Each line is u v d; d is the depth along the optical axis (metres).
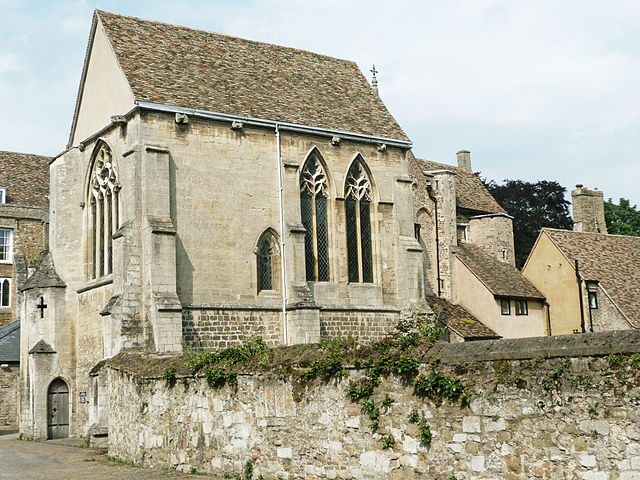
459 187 56.34
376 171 37.97
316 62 41.53
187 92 33.25
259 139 34.31
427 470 13.80
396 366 14.41
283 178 34.53
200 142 32.62
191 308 31.28
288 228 34.09
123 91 32.50
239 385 18.08
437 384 13.68
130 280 30.23
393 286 37.75
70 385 35.62
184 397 20.02
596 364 11.74
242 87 35.81
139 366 22.86
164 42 35.69
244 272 33.12
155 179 31.05
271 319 33.53
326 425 15.76
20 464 24.52
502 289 47.97
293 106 36.56
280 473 16.69
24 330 37.09
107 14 35.16
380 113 39.97
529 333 49.38
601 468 11.52
